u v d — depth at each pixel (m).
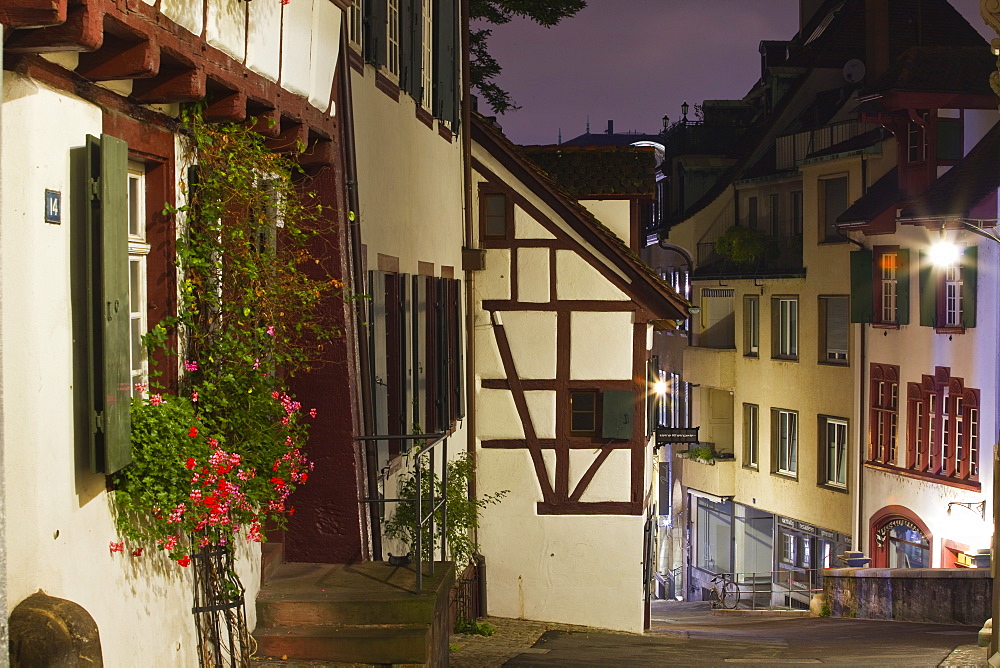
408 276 12.47
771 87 35.28
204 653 6.53
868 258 26.19
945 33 31.75
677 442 22.09
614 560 16.50
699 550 33.88
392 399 11.97
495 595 16.50
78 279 5.02
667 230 36.19
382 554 10.98
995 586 8.52
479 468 16.58
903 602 18.39
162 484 5.55
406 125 12.65
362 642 7.49
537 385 16.58
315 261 8.57
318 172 9.07
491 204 16.64
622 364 16.55
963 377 23.20
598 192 17.89
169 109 6.15
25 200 4.59
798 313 29.23
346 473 9.16
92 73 5.09
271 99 7.13
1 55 4.22
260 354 6.86
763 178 31.78
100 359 5.06
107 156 5.08
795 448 29.44
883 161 26.83
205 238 6.38
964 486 23.05
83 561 5.06
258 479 6.40
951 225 22.97
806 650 13.52
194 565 6.47
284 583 8.34
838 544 27.86
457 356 15.56
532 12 23.53
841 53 34.06
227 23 6.23
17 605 4.56
